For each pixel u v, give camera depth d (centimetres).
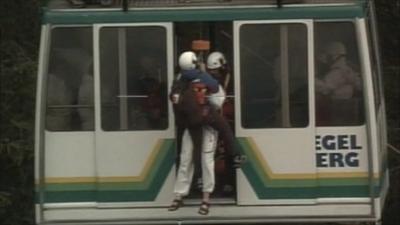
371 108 2203
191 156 2169
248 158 2236
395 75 4219
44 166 2252
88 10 2236
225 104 2245
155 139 2244
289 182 2231
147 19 2228
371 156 2208
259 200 2239
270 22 2217
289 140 2227
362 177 2222
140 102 2245
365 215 2227
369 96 2202
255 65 2227
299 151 2227
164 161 2247
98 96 2245
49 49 2236
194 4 2230
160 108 2239
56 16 2234
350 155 2220
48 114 2252
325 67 2220
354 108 2217
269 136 2228
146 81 2239
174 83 2164
